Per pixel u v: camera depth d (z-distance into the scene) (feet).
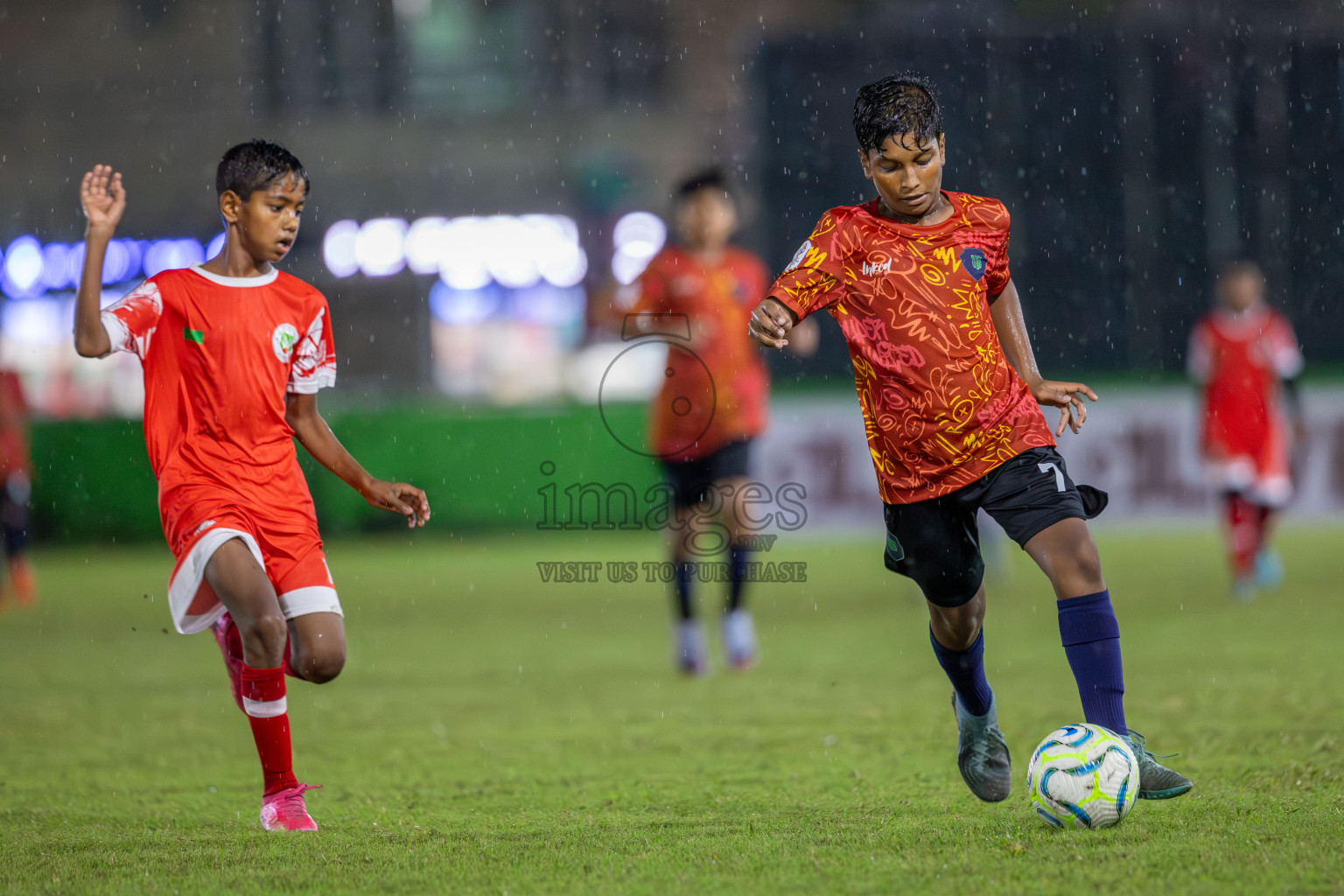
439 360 244.63
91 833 45.32
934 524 43.09
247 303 47.01
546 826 45.29
